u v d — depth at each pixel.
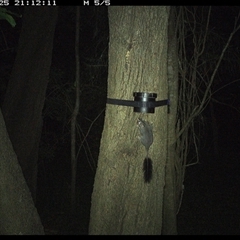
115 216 5.06
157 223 5.17
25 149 11.66
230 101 22.50
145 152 5.00
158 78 5.03
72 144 13.88
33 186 11.93
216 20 16.66
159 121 5.05
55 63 16.92
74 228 12.41
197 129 13.35
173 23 6.71
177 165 7.86
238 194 17.00
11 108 11.59
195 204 15.45
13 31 16.19
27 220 5.85
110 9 5.06
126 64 4.98
